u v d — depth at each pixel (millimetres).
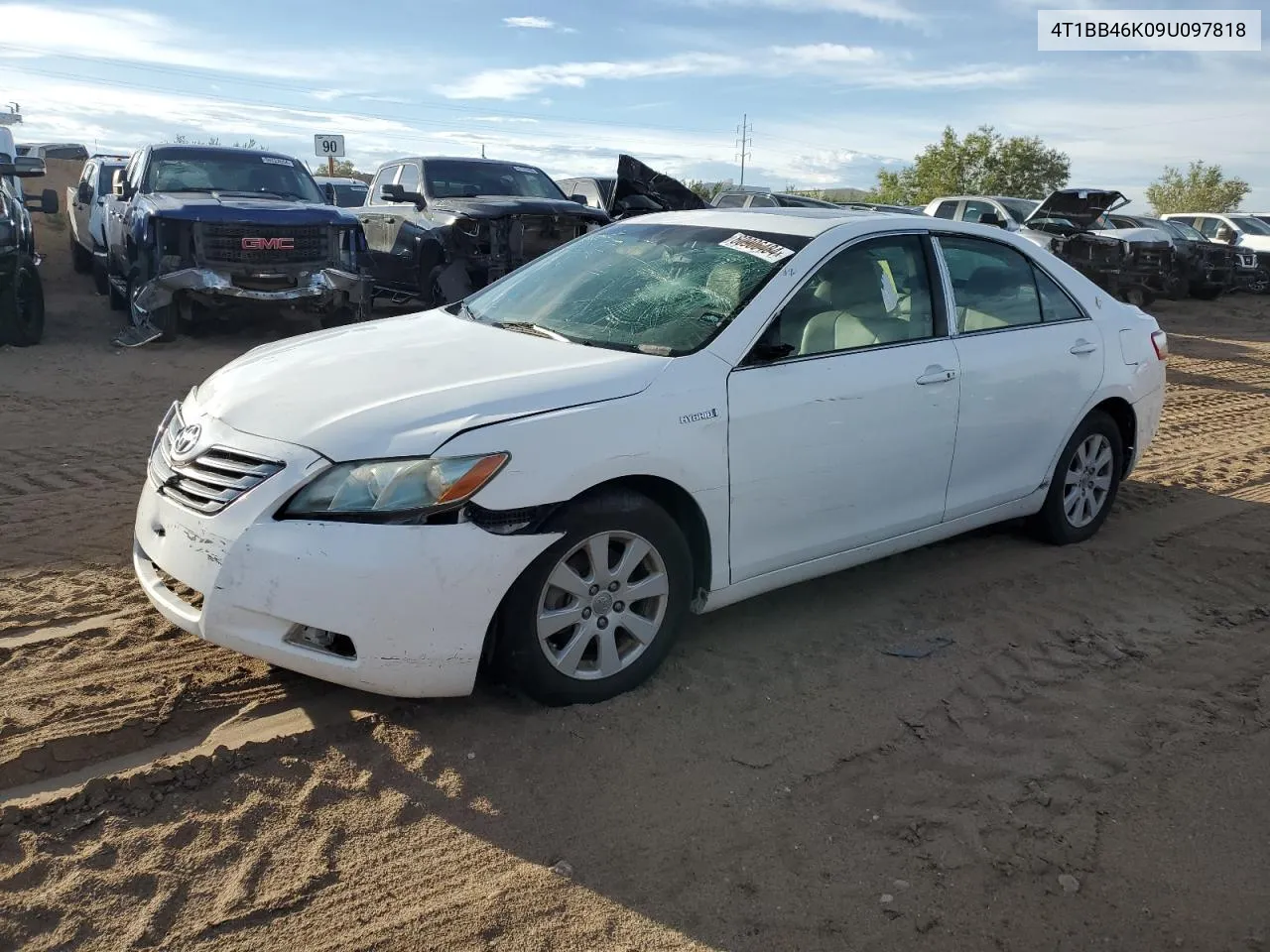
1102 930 2695
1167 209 59344
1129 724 3709
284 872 2770
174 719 3432
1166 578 5125
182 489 3398
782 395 3881
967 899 2783
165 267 10227
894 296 4461
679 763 3332
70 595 4316
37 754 3174
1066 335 5184
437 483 3146
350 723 3443
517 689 3539
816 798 3189
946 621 4516
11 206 10328
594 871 2832
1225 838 3090
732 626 4355
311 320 12469
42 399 8000
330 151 23359
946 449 4555
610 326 4082
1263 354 14422
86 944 2488
